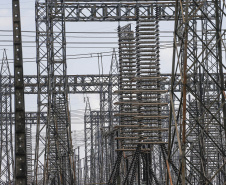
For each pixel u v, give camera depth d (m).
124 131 62.16
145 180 64.25
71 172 68.19
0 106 94.44
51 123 75.19
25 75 99.31
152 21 63.00
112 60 91.62
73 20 65.12
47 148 67.69
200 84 63.97
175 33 36.38
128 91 60.50
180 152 35.16
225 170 64.62
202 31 65.25
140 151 60.47
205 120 65.44
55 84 69.12
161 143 60.09
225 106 37.34
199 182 63.41
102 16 64.19
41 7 66.19
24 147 33.34
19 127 33.41
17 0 34.34
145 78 60.38
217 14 37.28
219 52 37.38
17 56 33.81
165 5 64.88
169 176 51.66
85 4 64.56
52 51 66.62
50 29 65.75
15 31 34.03
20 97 33.53
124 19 64.69
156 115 61.91
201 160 61.81
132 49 64.00
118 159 63.00
